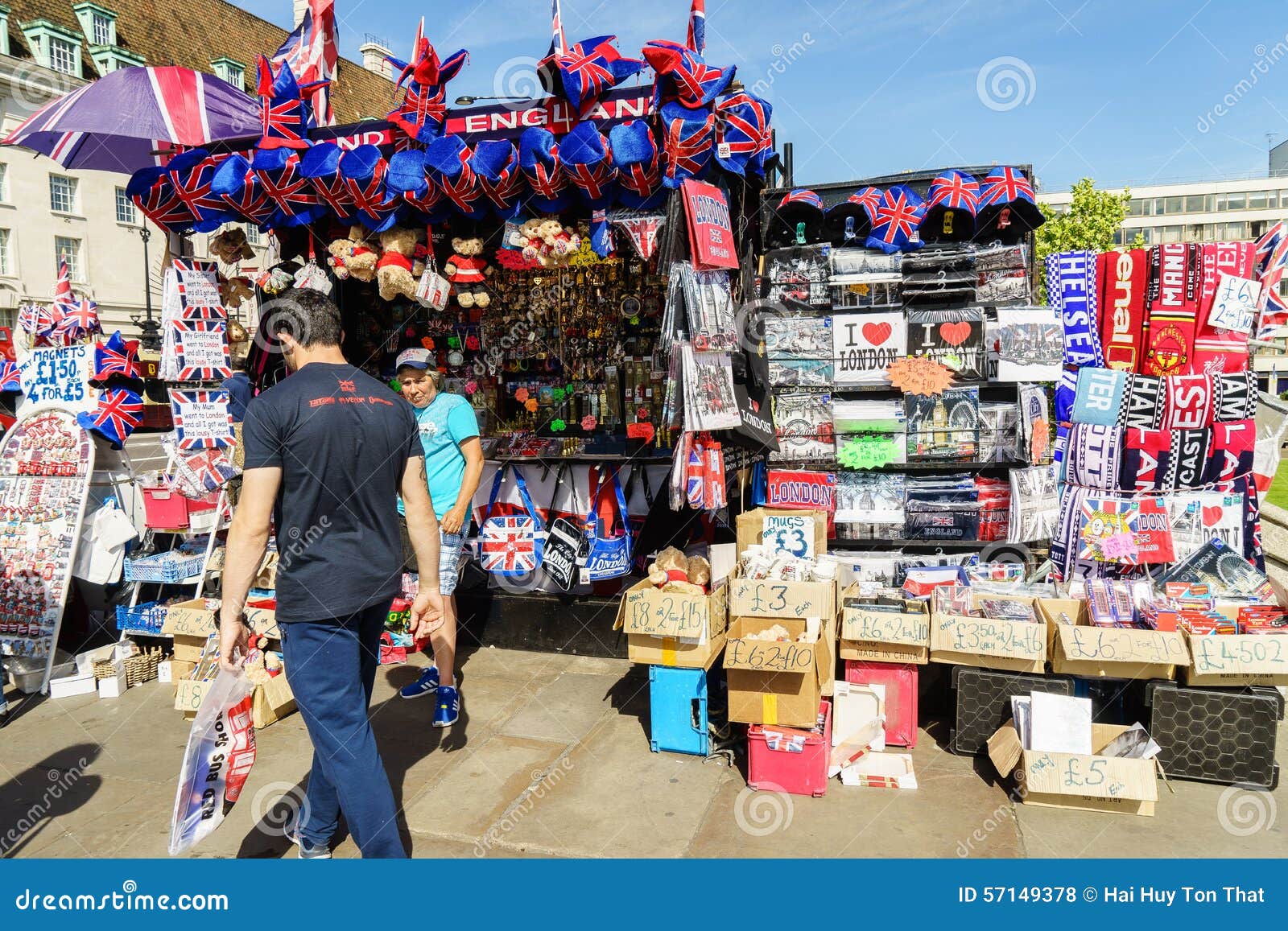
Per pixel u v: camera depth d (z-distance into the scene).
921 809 3.07
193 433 4.61
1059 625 3.34
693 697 3.50
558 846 2.88
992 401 4.41
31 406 4.84
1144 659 3.21
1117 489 4.29
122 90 4.82
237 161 4.41
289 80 4.52
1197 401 4.20
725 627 3.72
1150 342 4.30
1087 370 4.33
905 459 4.48
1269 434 4.45
